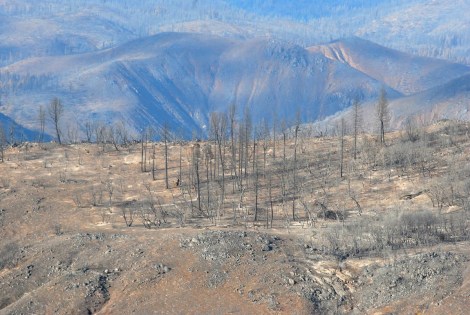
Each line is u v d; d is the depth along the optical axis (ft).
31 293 370.73
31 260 408.26
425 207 434.30
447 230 393.70
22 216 483.10
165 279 362.33
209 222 454.81
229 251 377.30
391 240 382.63
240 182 520.01
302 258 373.20
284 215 464.24
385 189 481.46
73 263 396.98
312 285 348.38
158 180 546.67
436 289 324.80
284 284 349.41
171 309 343.67
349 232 397.60
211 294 350.23
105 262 388.37
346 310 333.62
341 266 361.71
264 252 377.91
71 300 357.82
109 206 497.05
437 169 495.82
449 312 308.60
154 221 461.37
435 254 350.64
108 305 354.13
